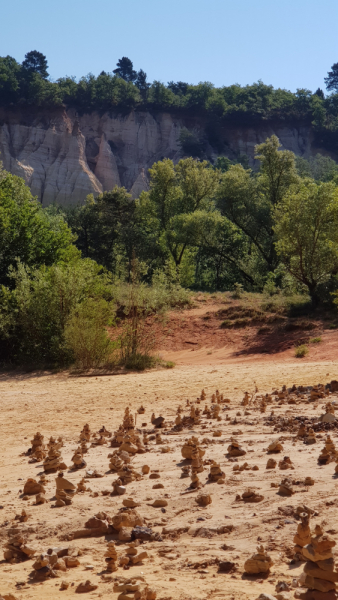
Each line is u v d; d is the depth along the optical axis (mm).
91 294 30984
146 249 61250
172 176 61250
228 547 4508
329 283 34219
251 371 21047
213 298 40312
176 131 170500
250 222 51844
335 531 4363
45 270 31719
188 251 61281
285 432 9133
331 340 28219
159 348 33219
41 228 36219
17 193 42531
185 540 4875
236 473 6617
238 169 54031
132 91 172875
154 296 30484
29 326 29188
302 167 101750
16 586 4242
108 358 27047
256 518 4996
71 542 5184
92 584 4020
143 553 4504
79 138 144750
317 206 33250
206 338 33625
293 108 183750
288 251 34125
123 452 8203
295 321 32406
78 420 14141
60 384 22062
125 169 159000
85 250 67875
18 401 18219
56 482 6781
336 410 11023
